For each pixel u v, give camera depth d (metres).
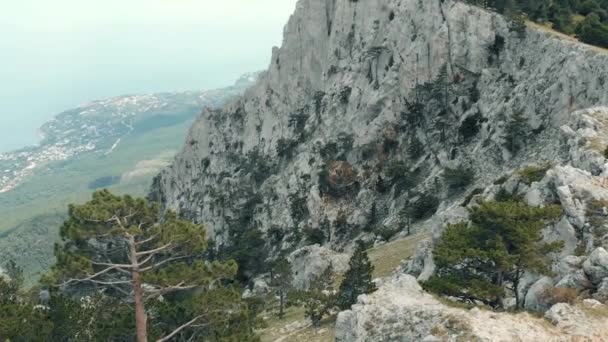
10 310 38.97
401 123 139.88
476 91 124.81
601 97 87.50
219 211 186.50
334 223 136.75
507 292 39.47
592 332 26.95
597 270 32.62
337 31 175.00
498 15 125.75
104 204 35.16
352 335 34.50
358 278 64.56
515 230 34.81
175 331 37.03
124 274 39.50
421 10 142.75
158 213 37.94
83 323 41.53
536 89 104.12
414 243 88.94
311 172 154.75
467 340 26.67
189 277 36.66
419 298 35.19
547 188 44.25
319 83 187.50
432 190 114.00
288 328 69.00
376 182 136.88
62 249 36.59
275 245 148.25
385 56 151.12
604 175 44.31
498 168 104.50
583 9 129.00
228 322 38.00
